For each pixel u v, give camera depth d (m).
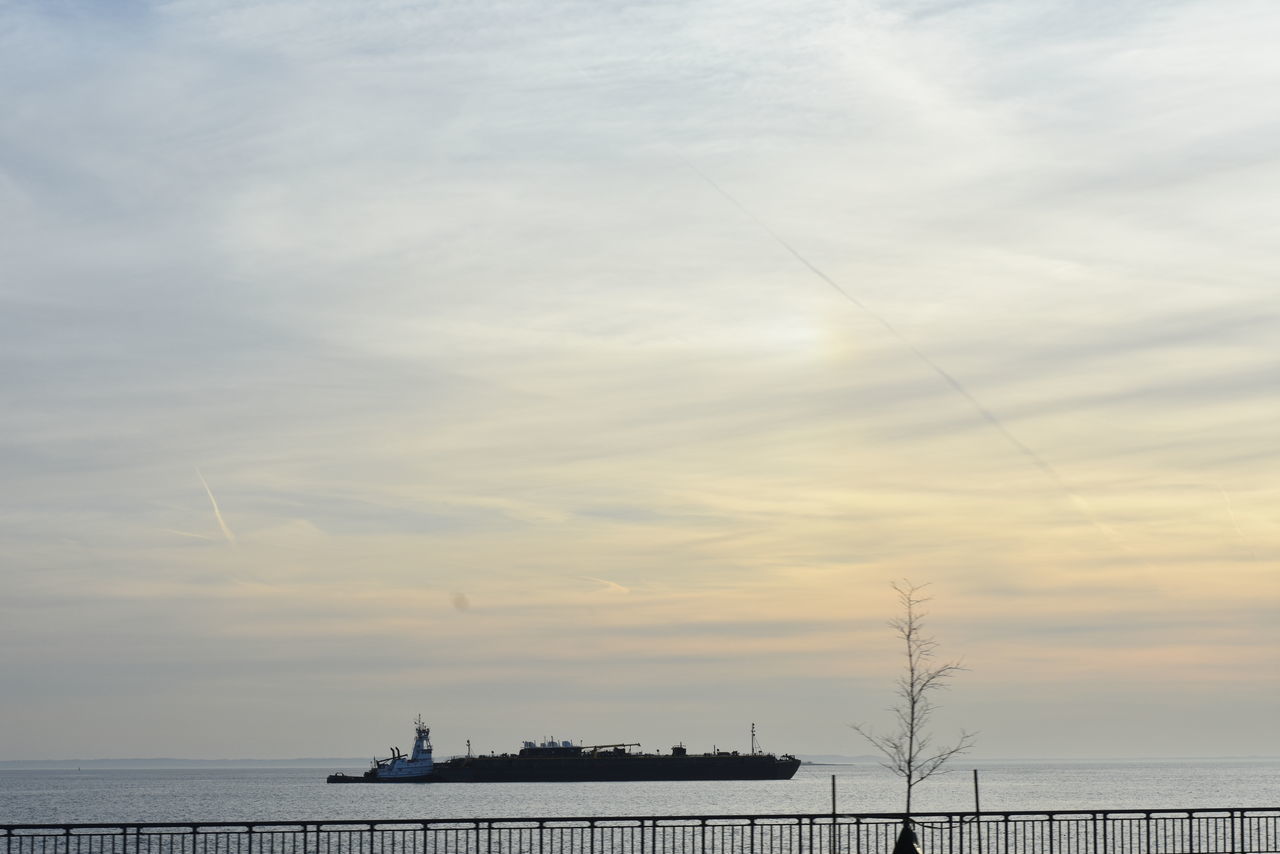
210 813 154.88
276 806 178.38
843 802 181.50
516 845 82.81
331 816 140.12
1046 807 173.62
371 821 38.03
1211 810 45.12
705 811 148.25
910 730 53.09
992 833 83.06
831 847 41.09
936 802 185.00
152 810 167.12
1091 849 72.69
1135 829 81.38
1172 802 189.00
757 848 75.00
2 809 173.62
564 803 181.00
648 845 80.19
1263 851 46.62
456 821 38.59
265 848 83.62
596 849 79.25
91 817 145.62
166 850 85.44
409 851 79.88
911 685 53.50
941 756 53.25
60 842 91.56
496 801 192.38
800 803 174.75
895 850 38.62
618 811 149.62
